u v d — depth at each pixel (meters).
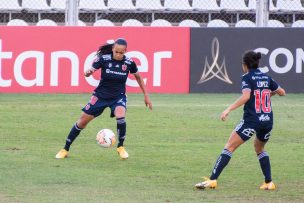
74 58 71.44
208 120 55.81
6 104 63.16
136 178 34.47
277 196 30.98
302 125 54.25
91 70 38.72
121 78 38.94
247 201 29.83
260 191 32.00
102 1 81.50
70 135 39.53
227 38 72.94
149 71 72.38
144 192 31.23
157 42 72.19
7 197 29.61
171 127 52.12
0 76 71.25
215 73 73.19
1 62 71.06
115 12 81.38
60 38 71.19
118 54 38.34
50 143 44.69
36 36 71.06
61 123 53.09
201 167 37.59
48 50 71.25
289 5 83.56
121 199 29.64
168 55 72.44
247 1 84.50
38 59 71.25
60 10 81.31
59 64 71.38
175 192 31.39
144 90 40.38
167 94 72.19
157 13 83.62
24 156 39.91
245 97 31.06
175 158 40.19
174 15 84.25
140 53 72.06
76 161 38.72
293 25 81.50
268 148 44.28
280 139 47.94
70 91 71.75
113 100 39.22
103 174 35.28
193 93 73.06
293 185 33.53
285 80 73.62
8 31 70.88
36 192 30.75
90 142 45.44
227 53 73.06
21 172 35.25
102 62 38.62
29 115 56.91
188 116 57.66
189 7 82.94
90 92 71.94
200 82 73.12
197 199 29.95
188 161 39.31
